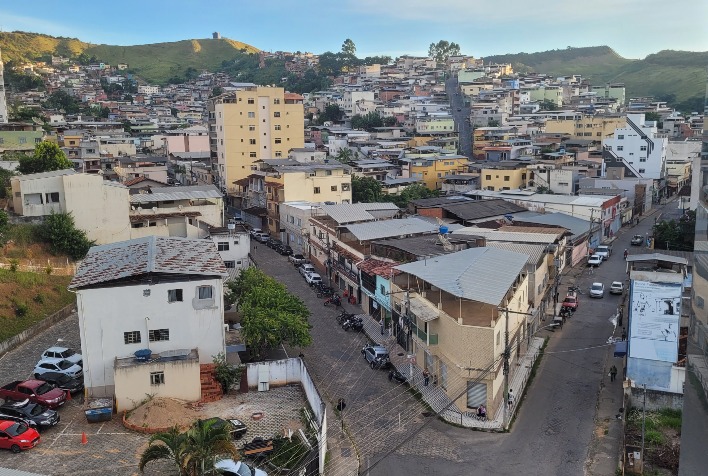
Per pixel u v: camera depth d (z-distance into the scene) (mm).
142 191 87438
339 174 96562
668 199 132125
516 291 46656
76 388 42031
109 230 70875
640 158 133500
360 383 45281
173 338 42000
